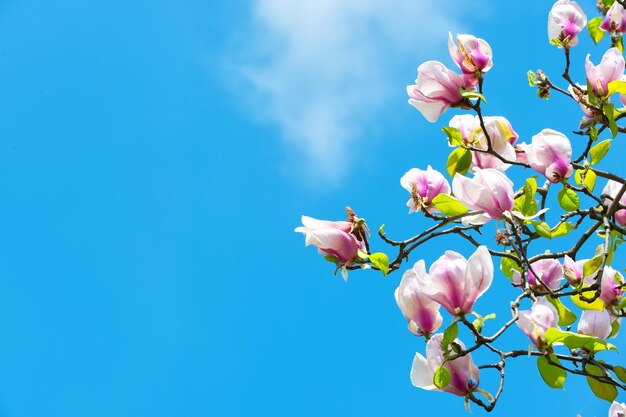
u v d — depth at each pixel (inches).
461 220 80.3
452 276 73.2
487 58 80.4
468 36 80.4
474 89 81.1
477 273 73.1
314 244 79.4
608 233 80.4
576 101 86.3
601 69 83.5
